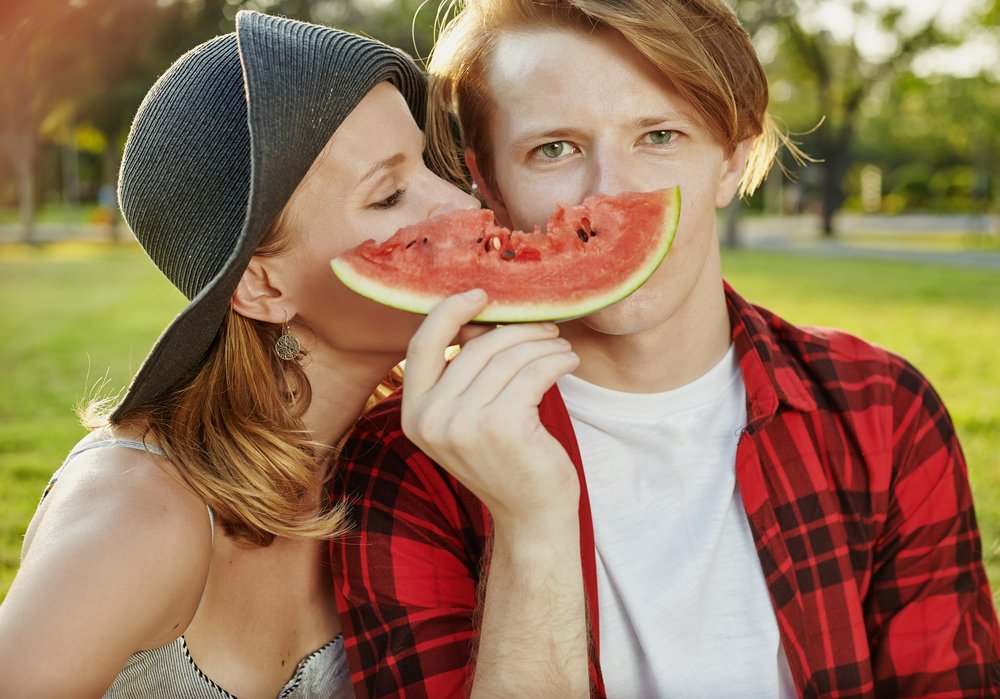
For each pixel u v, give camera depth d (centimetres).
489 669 183
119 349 960
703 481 214
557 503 177
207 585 216
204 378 211
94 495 195
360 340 209
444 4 251
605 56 188
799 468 214
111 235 3406
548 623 180
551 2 191
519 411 170
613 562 209
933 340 947
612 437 215
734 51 203
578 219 182
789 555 208
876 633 220
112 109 2286
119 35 1427
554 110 190
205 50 207
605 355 212
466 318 171
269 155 179
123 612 183
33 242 3014
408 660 203
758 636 207
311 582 228
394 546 210
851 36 3231
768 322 233
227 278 186
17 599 177
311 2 1898
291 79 183
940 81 3550
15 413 674
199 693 221
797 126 3862
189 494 205
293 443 213
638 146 195
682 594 204
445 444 170
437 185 204
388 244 185
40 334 1077
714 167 200
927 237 3619
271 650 228
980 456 478
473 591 217
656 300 195
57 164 6088
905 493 220
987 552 330
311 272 201
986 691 212
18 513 432
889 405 223
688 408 216
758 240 3462
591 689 204
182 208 201
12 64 852
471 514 217
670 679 203
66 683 174
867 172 6562
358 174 195
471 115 213
